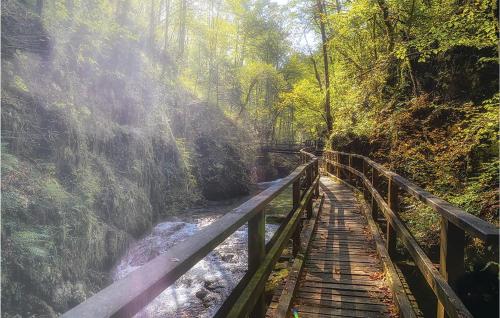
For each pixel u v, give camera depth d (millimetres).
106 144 10242
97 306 803
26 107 7309
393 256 4699
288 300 3334
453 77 8359
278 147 32500
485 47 7621
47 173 6977
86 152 8703
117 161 10680
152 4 18328
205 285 7824
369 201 8883
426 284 5355
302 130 40531
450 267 2164
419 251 2961
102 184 8984
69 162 7898
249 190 21281
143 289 912
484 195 5438
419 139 7875
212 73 27781
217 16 28797
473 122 6480
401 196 8562
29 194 6043
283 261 6145
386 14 11172
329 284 4117
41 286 5203
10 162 6027
